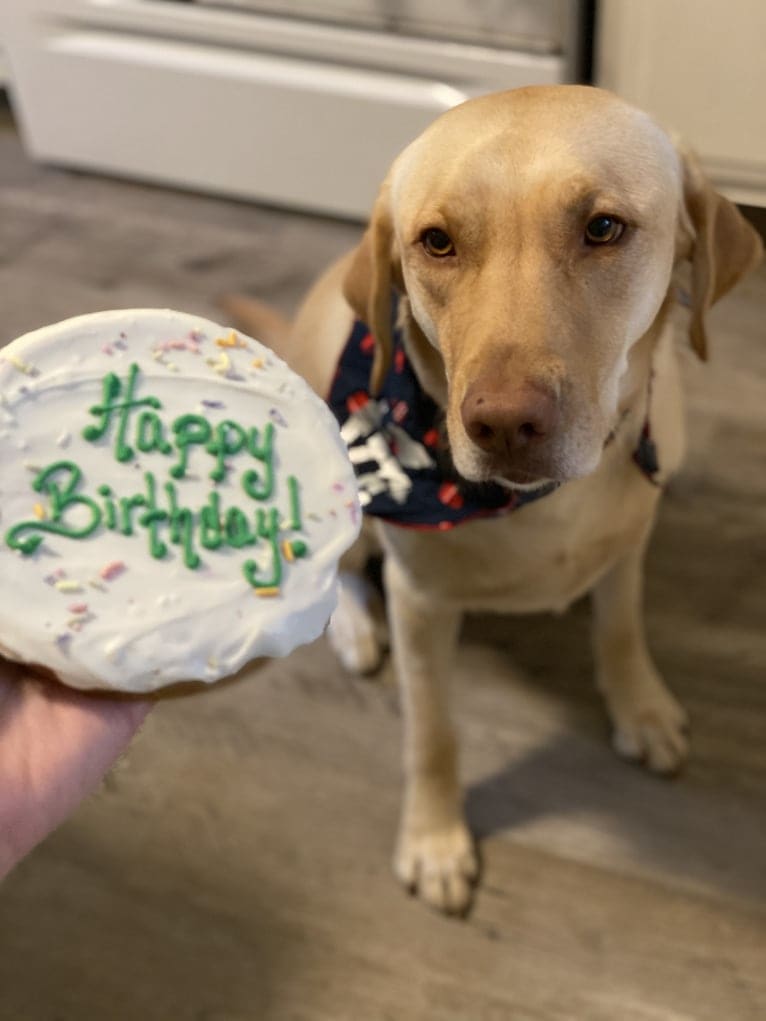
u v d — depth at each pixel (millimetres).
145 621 424
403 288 559
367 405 604
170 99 1132
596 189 457
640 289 484
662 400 593
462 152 472
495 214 462
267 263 1117
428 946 685
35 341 474
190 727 795
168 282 1104
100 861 732
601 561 634
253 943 692
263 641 432
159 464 460
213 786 764
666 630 813
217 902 711
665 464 616
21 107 1221
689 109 903
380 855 725
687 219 526
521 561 598
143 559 438
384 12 981
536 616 837
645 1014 650
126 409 469
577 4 904
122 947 696
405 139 1054
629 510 604
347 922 698
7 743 439
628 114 484
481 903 700
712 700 775
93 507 444
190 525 449
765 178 910
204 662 426
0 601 417
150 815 752
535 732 775
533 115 469
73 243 1163
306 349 736
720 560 846
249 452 475
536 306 455
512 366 442
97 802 758
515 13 931
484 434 450
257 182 1166
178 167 1194
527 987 666
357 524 473
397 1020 658
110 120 1184
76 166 1258
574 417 454
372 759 769
